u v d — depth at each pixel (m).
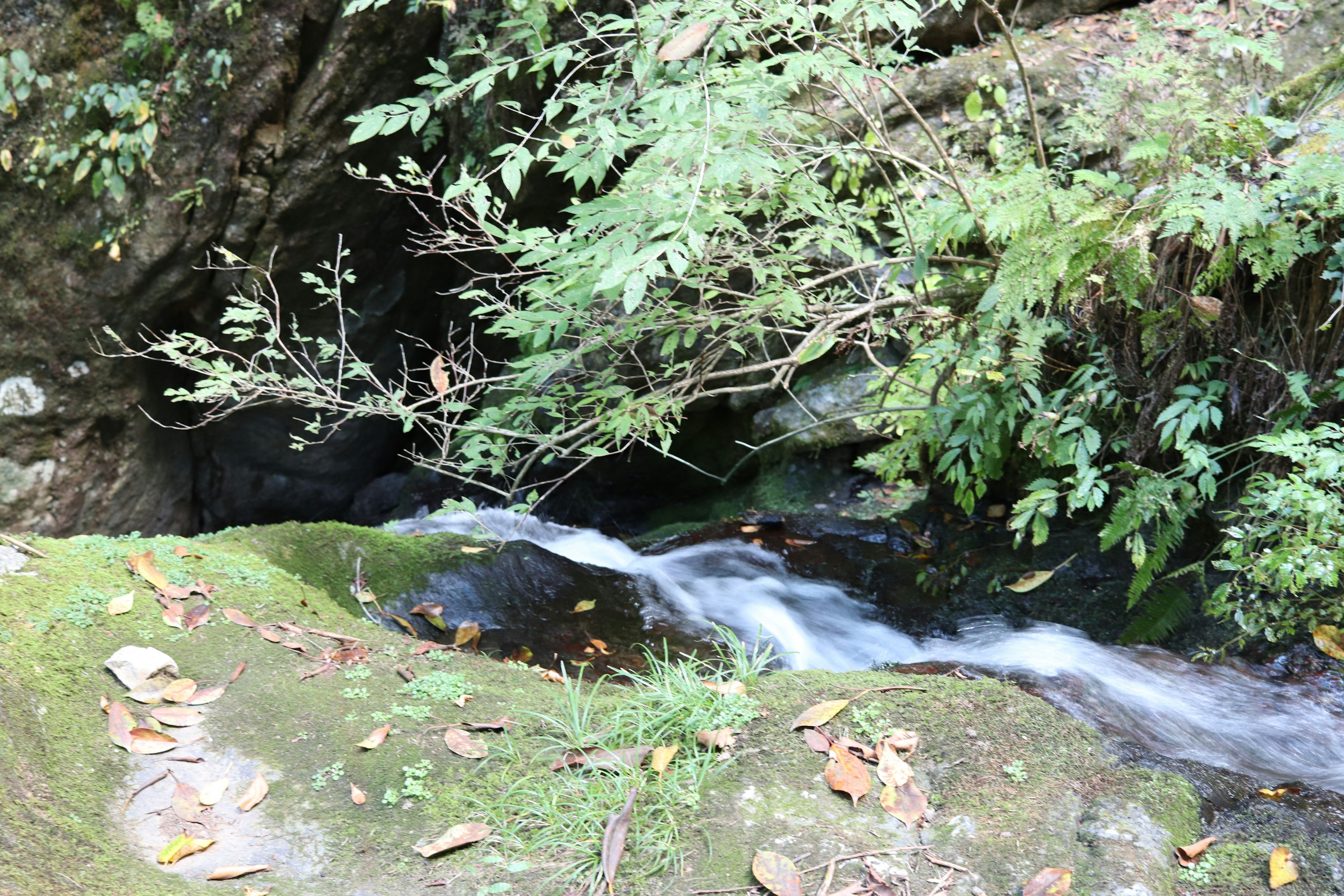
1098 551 4.28
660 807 2.40
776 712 2.74
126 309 6.46
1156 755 2.65
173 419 7.20
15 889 1.97
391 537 4.03
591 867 2.24
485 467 3.64
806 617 4.25
